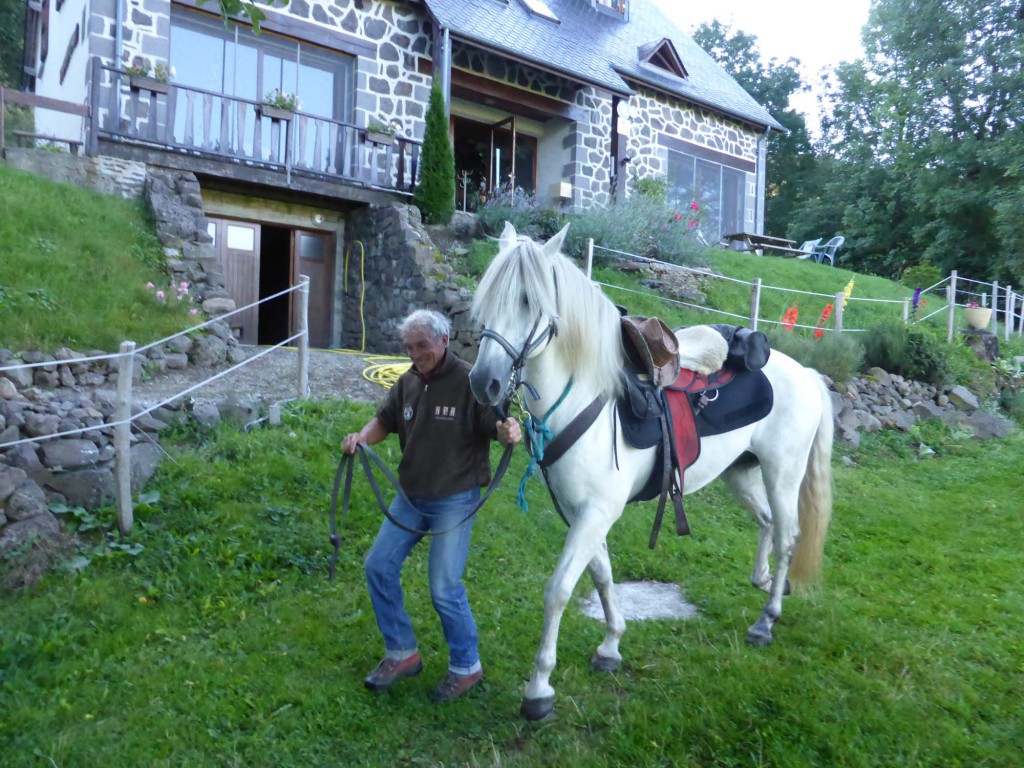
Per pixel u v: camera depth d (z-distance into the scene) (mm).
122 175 9289
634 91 16219
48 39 14797
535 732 3078
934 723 3107
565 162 16156
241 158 10188
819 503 4160
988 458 8250
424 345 3105
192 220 9023
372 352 10500
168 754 2855
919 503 6617
